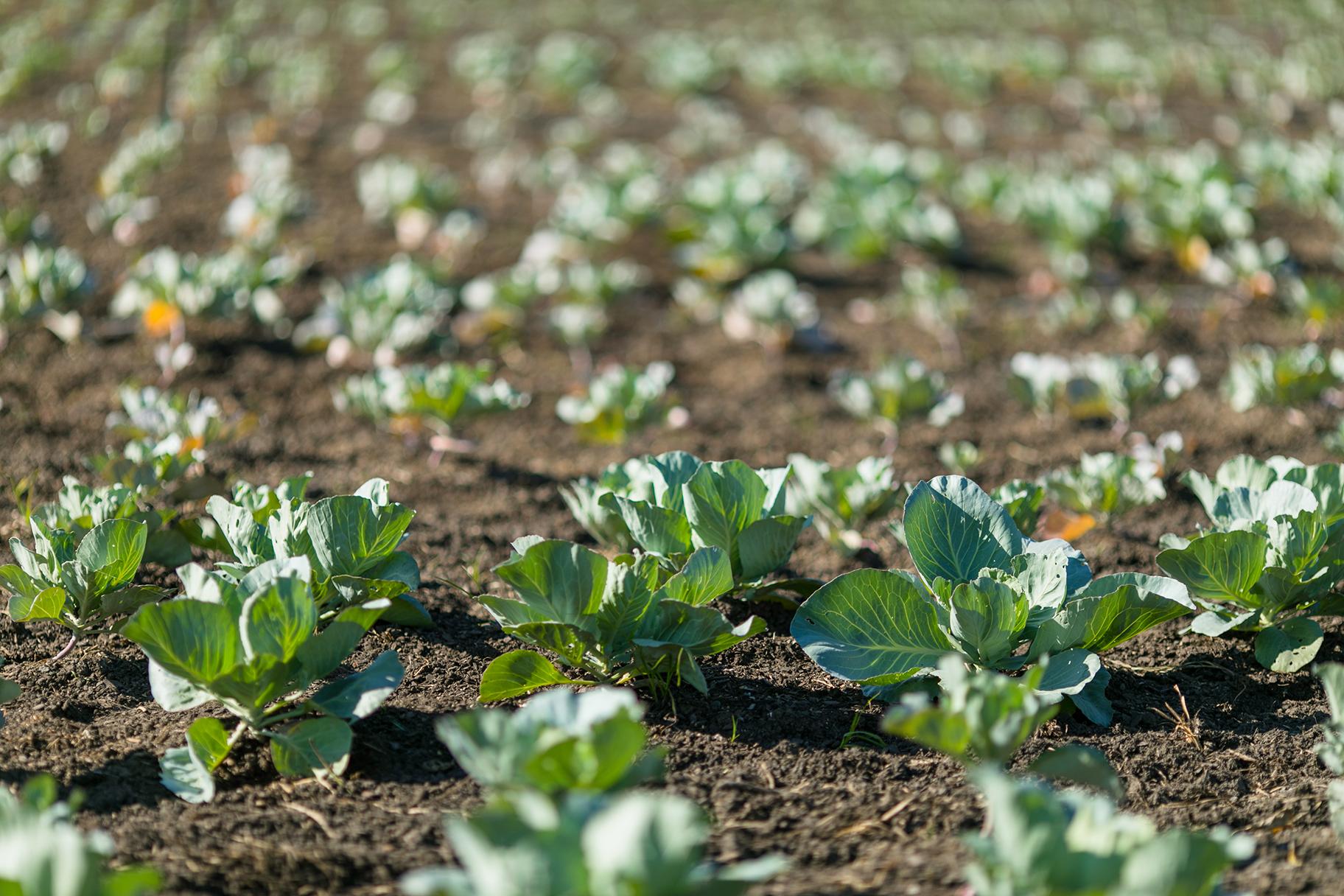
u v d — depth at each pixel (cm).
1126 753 335
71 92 1281
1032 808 207
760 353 788
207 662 296
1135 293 855
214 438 507
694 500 372
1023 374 631
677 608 337
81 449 573
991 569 335
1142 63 1573
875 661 339
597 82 1612
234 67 1430
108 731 336
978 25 2133
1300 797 311
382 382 556
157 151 984
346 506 353
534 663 339
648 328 830
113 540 354
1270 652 375
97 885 199
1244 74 1563
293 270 719
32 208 896
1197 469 593
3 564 435
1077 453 624
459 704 357
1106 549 498
